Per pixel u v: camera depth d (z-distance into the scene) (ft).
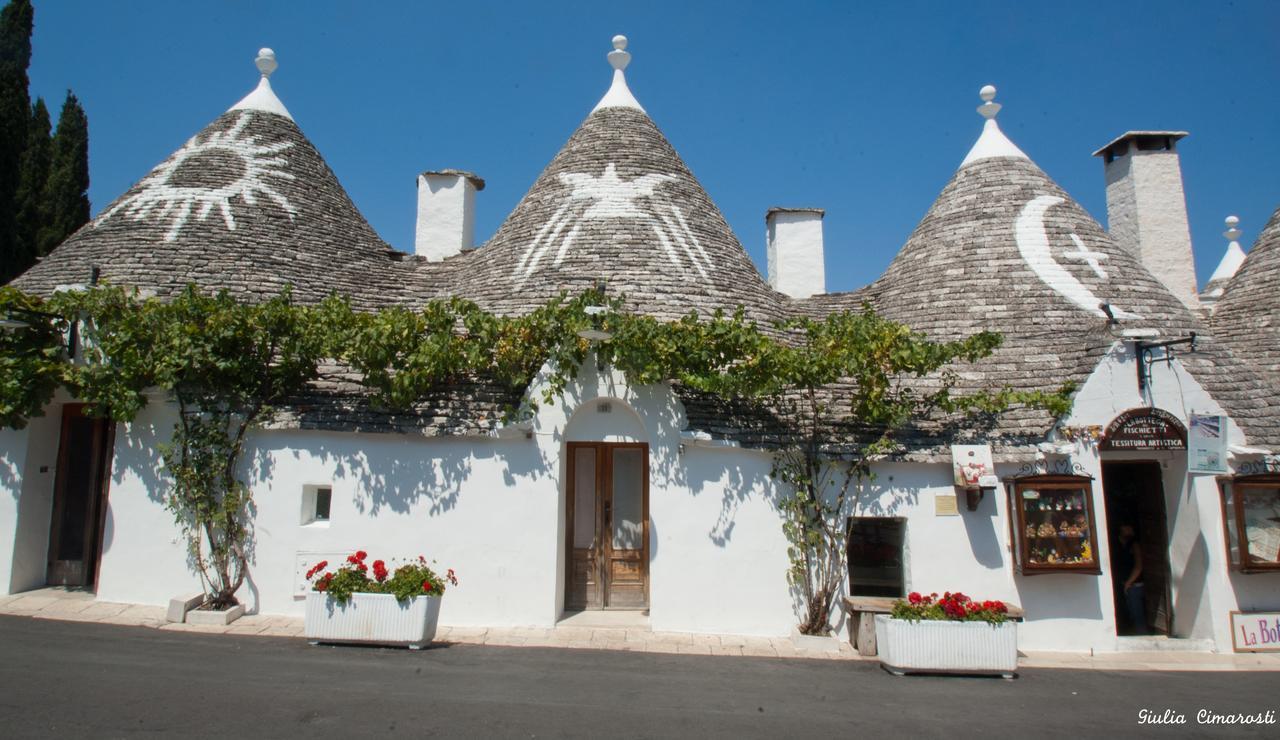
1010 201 44.93
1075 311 38.73
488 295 40.78
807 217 56.08
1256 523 31.53
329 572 29.86
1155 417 32.04
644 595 35.24
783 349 31.30
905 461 32.27
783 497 32.40
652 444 32.60
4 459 34.91
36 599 33.04
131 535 32.94
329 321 31.99
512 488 32.55
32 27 90.33
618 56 53.42
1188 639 31.91
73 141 94.07
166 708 20.54
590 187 45.55
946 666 27.02
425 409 33.09
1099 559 31.19
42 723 19.10
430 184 55.67
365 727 19.75
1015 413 33.55
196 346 31.04
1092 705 24.21
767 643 30.76
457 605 32.07
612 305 32.53
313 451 32.89
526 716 21.09
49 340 33.50
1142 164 51.39
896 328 31.71
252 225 43.09
